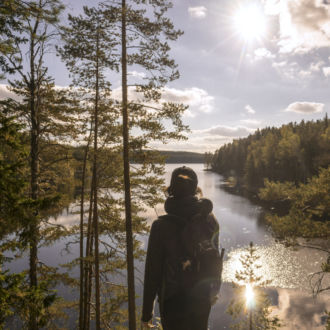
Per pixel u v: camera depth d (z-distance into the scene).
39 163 10.74
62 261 32.72
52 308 11.25
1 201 2.96
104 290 13.46
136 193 11.47
